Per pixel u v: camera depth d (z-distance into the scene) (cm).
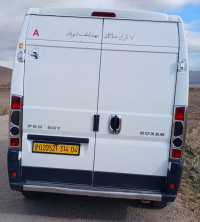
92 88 478
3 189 646
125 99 476
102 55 476
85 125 480
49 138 487
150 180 487
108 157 485
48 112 482
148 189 489
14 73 480
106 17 480
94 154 485
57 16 484
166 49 473
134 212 566
